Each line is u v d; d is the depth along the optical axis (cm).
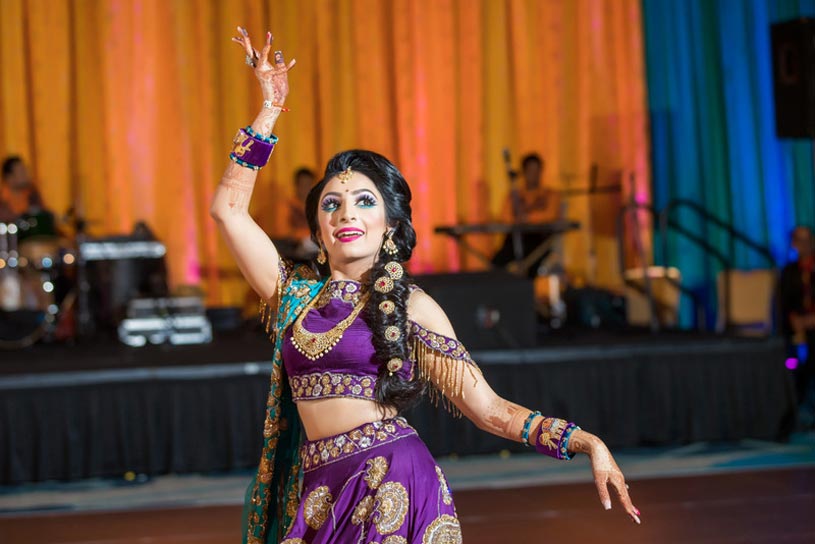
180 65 1012
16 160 942
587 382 672
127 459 620
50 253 848
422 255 1050
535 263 964
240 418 633
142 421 624
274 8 1025
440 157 1059
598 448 240
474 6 1064
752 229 1033
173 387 628
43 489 611
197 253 1016
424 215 1055
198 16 1014
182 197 1013
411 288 262
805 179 1022
